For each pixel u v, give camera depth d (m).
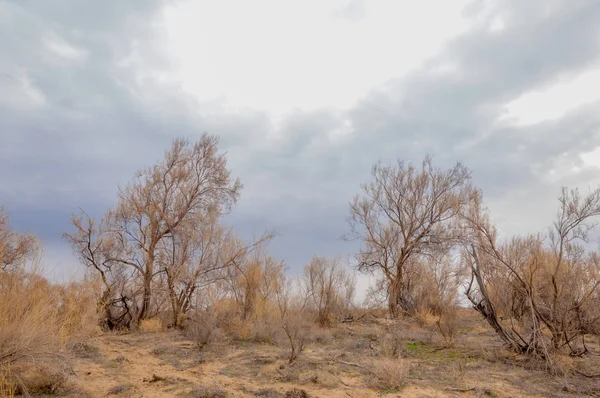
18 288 7.12
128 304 16.64
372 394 7.59
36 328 6.57
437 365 9.88
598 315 10.30
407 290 21.11
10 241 7.77
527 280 10.46
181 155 18.56
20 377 6.55
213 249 16.48
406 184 22.50
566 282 10.25
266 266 15.92
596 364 9.75
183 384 7.80
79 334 9.62
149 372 8.70
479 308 11.55
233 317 14.72
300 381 8.30
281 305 14.70
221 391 7.30
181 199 17.80
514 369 9.45
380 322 18.17
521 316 11.98
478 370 9.38
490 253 10.86
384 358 9.33
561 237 10.31
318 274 17.11
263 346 12.02
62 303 9.02
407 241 21.72
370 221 23.67
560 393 7.68
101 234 16.75
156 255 17.06
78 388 7.04
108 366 8.97
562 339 10.53
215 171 18.88
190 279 16.00
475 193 14.23
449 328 12.65
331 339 13.41
